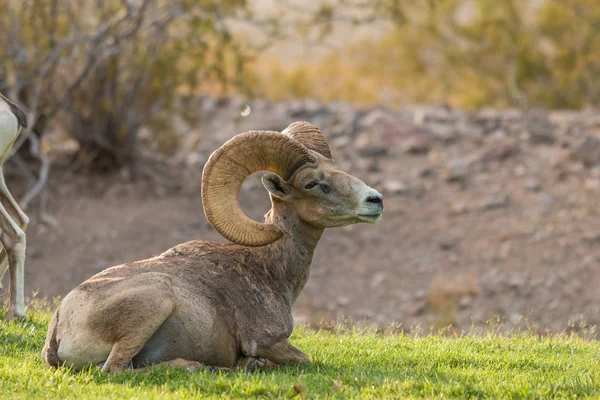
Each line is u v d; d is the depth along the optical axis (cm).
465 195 6197
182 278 2425
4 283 3903
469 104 9231
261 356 2486
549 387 2273
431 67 9900
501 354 2916
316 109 6938
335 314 5066
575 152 6500
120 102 5869
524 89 9131
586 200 6097
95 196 5816
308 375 2375
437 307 5153
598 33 9019
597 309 5109
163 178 6050
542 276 5419
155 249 5372
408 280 5447
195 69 5916
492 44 9250
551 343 3161
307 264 2619
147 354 2370
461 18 9469
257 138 2444
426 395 2236
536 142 6750
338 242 5800
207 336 2392
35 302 3647
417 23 9375
